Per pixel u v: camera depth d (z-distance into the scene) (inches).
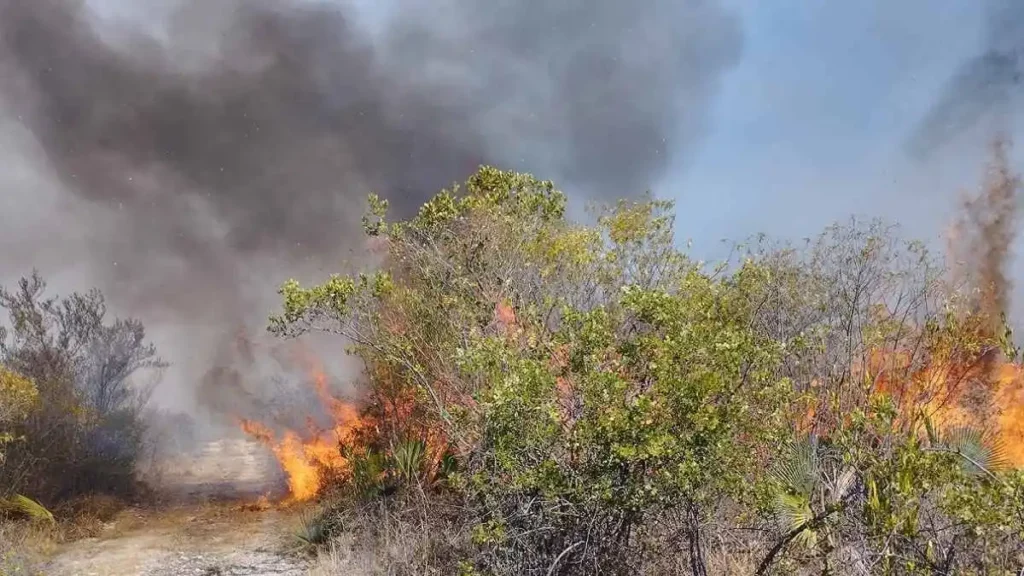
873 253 321.4
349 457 401.1
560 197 322.0
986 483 184.2
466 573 225.1
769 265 315.6
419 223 318.3
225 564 346.9
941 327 294.5
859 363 287.1
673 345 201.9
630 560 210.5
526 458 218.5
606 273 299.3
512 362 233.1
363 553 309.1
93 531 418.6
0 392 391.2
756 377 216.1
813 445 230.1
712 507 207.5
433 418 317.4
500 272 305.0
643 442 194.1
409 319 314.2
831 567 193.6
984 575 172.2
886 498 191.9
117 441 556.1
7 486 420.8
